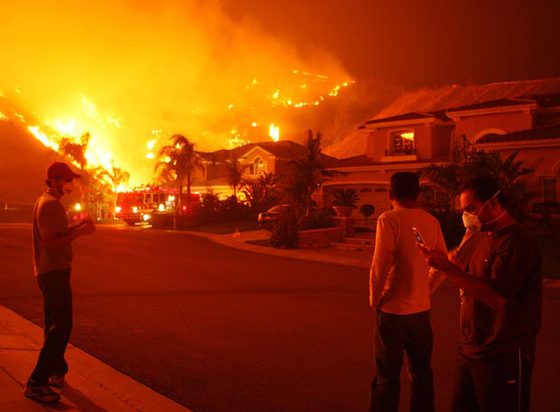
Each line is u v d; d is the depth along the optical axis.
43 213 5.38
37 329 8.41
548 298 12.52
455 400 3.85
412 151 34.34
